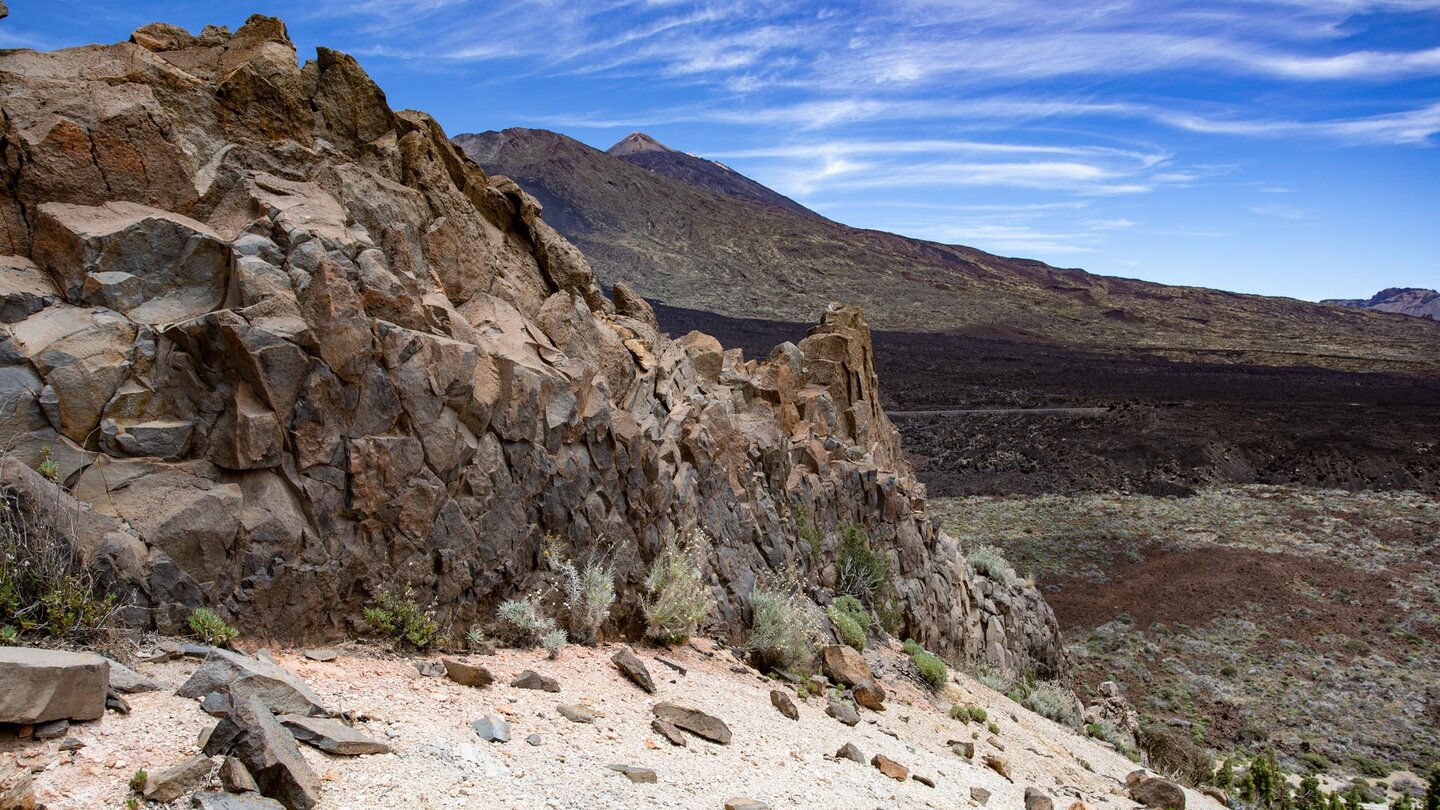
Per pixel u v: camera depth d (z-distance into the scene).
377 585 8.79
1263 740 36.75
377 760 6.17
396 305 9.48
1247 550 67.38
